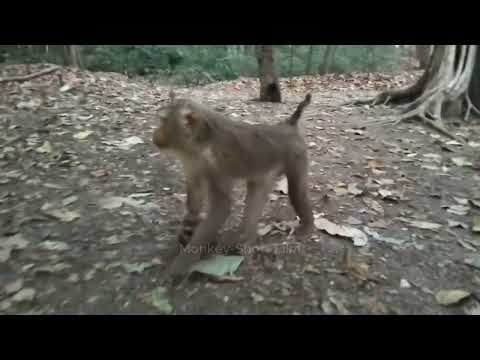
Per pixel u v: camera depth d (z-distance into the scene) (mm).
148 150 1615
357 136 1981
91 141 1654
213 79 4527
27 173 1369
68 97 2205
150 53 4289
